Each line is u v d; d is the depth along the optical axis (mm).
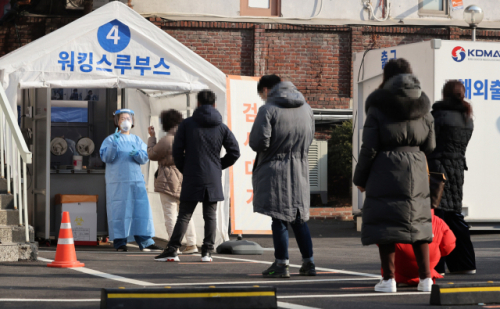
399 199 6738
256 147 8023
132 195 11820
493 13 21281
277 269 8133
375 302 6293
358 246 12938
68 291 6809
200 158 9906
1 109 10336
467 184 15047
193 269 9016
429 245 7535
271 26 20188
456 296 6164
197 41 19859
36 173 13234
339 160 19828
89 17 11711
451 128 8359
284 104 8125
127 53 11922
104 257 10625
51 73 11414
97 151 14055
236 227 12797
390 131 6785
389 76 6902
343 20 20672
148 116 14680
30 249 9617
